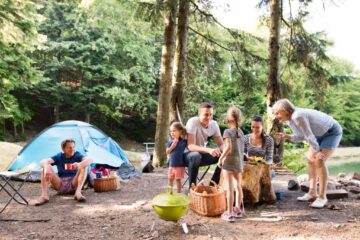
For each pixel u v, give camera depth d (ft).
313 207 13.87
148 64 70.59
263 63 30.94
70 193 16.83
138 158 42.09
